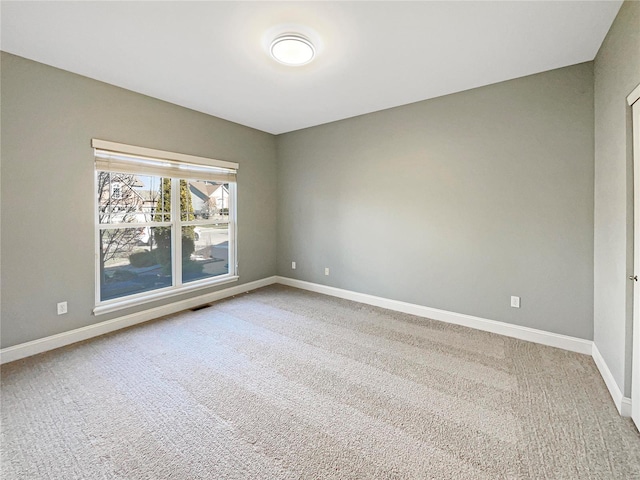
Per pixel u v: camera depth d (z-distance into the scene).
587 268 2.59
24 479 1.40
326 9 1.89
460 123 3.17
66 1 1.81
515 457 1.53
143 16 1.96
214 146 4.01
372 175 3.89
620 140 1.93
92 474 1.43
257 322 3.37
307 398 2.03
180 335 3.01
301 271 4.79
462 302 3.27
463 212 3.21
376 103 3.51
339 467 1.47
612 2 1.83
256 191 4.70
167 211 3.66
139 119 3.22
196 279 4.00
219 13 1.93
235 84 2.98
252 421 1.80
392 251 3.77
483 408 1.92
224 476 1.42
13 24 2.04
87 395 2.03
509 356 2.59
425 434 1.69
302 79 2.87
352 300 4.18
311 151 4.52
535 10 1.89
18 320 2.53
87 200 2.90
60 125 2.70
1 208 2.43
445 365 2.45
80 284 2.88
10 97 2.44
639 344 1.69
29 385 2.14
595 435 1.67
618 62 1.93
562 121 2.64
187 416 1.84
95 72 2.74
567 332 2.70
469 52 2.38
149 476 1.42
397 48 2.33
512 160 2.89
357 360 2.54
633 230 1.79
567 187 2.64
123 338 2.94
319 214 4.50
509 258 2.96
